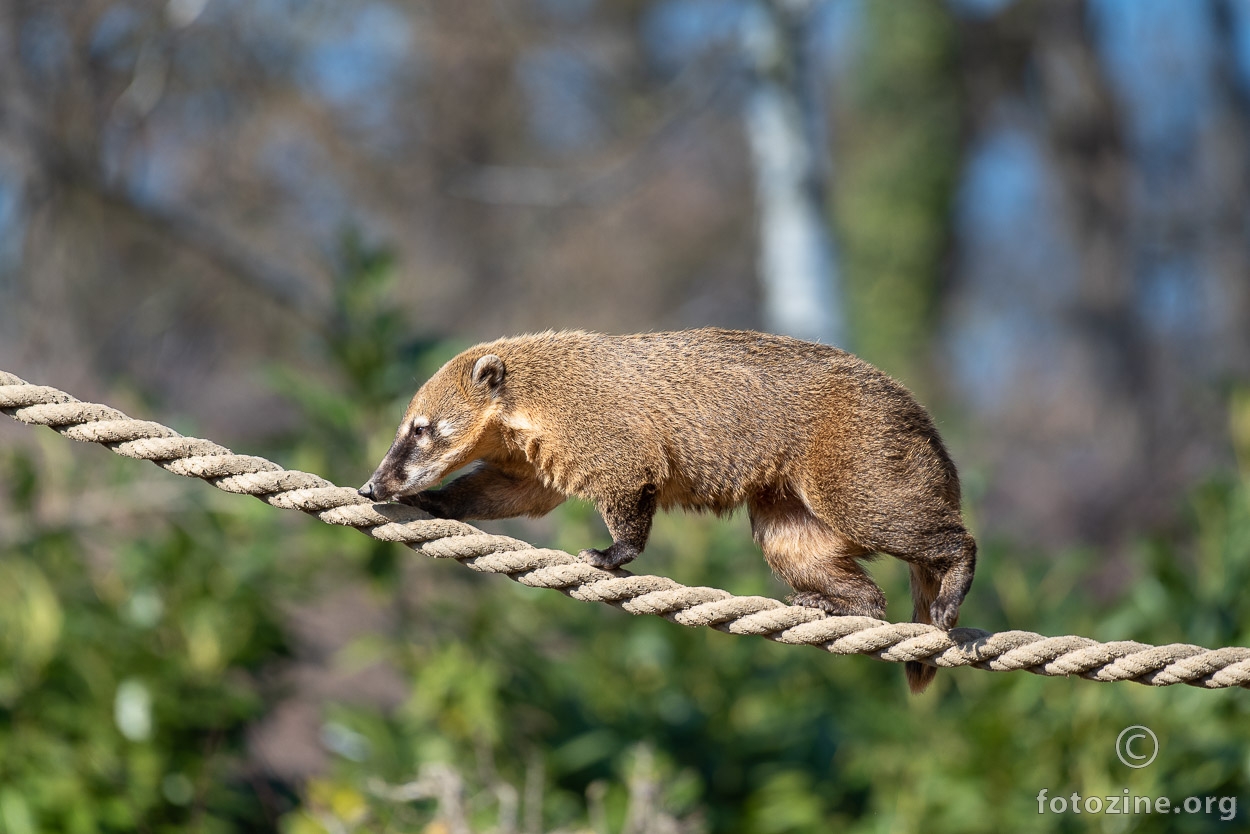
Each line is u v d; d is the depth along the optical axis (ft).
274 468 24.26
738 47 84.33
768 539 27.37
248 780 44.45
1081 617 44.65
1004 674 40.98
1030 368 140.26
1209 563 43.01
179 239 74.08
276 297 75.46
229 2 78.13
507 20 111.24
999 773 38.91
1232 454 51.93
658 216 144.77
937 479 25.75
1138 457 110.01
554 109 130.82
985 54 134.31
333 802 35.91
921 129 124.36
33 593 39.34
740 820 41.27
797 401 25.99
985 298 147.64
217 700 40.19
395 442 28.43
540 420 27.07
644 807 32.96
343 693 55.01
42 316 79.05
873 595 26.96
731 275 148.77
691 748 43.11
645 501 26.61
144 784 38.91
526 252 117.50
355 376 43.55
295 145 96.48
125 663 39.63
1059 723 39.24
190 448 23.86
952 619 24.88
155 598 41.22
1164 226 133.39
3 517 45.09
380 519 24.49
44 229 77.10
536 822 33.83
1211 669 23.68
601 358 27.30
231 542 43.37
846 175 127.65
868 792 43.42
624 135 117.70
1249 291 127.24
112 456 45.03
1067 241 139.54
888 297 122.42
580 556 26.25
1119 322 130.72
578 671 44.47
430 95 113.19
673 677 44.55
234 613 41.75
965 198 133.59
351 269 46.01
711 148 152.66
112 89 74.90
